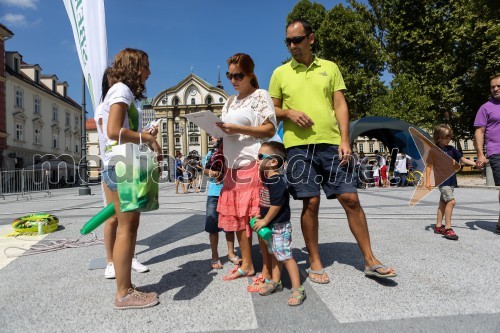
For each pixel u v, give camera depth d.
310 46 3.01
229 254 3.44
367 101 25.06
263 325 1.99
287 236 2.47
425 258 3.33
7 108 32.56
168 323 2.05
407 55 22.17
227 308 2.26
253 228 2.54
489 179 13.92
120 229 2.31
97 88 3.56
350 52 25.56
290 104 3.01
